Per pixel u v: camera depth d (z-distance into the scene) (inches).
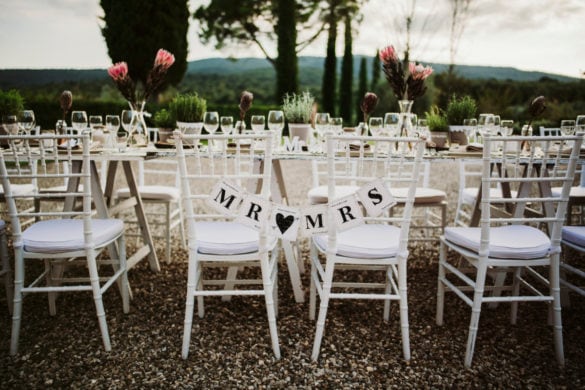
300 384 70.4
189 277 75.9
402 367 75.5
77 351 79.4
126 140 111.0
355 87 732.0
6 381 70.4
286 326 89.5
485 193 71.6
